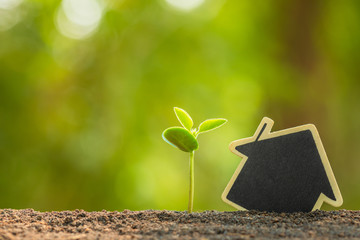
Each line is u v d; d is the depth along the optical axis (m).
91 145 1.32
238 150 0.58
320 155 0.57
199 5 1.44
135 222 0.53
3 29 1.32
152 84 1.40
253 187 0.58
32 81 1.32
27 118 1.31
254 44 1.37
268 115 1.34
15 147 1.30
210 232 0.50
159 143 1.38
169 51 1.41
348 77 1.33
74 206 1.29
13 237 0.49
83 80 1.35
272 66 1.30
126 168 1.33
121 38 1.39
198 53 1.42
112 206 1.29
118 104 1.35
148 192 1.31
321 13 1.25
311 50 1.25
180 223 0.53
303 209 0.57
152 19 1.42
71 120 1.33
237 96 1.44
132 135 1.36
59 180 1.29
